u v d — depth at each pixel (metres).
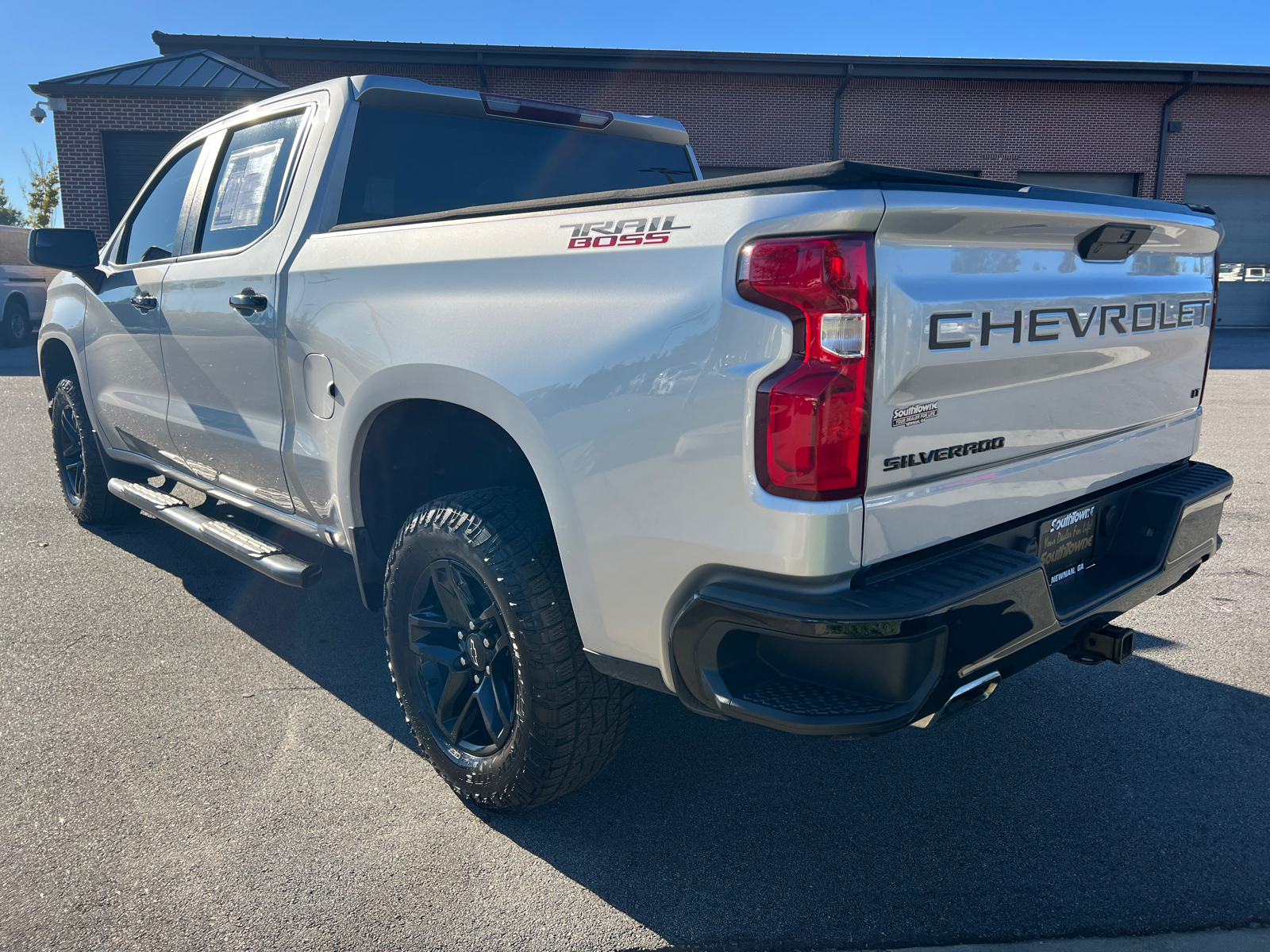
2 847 2.18
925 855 2.18
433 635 2.41
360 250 2.45
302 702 2.96
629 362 1.76
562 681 2.04
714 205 1.68
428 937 1.90
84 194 18.06
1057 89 22.39
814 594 1.58
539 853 2.19
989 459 1.86
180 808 2.36
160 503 3.66
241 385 2.99
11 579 4.12
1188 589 3.96
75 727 2.78
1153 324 2.31
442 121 3.07
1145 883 2.06
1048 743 2.70
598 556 1.87
